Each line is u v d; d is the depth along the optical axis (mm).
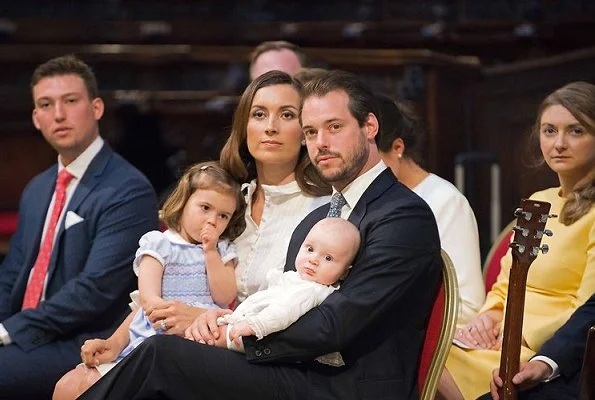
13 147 18703
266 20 21328
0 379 10430
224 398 7891
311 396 7996
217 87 19047
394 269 7973
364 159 8359
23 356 10508
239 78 18844
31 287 11188
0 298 11570
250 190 9648
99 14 21406
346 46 20984
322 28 20969
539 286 9641
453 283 8328
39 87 11383
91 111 11414
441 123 16719
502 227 16891
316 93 8359
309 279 8094
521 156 16797
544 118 9766
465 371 9609
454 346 9750
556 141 9648
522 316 8531
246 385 7902
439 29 20453
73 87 11328
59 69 11391
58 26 21219
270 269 9344
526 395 8773
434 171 16594
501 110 17000
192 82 19047
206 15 21406
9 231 17422
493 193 15680
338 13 21219
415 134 11188
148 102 18703
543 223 8562
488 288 10781
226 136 10344
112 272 10781
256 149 9367
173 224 9406
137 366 7816
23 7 21328
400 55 16562
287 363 8094
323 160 8312
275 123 9305
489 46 20531
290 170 9562
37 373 10500
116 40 21266
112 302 10812
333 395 8031
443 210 10680
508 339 8547
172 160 18938
